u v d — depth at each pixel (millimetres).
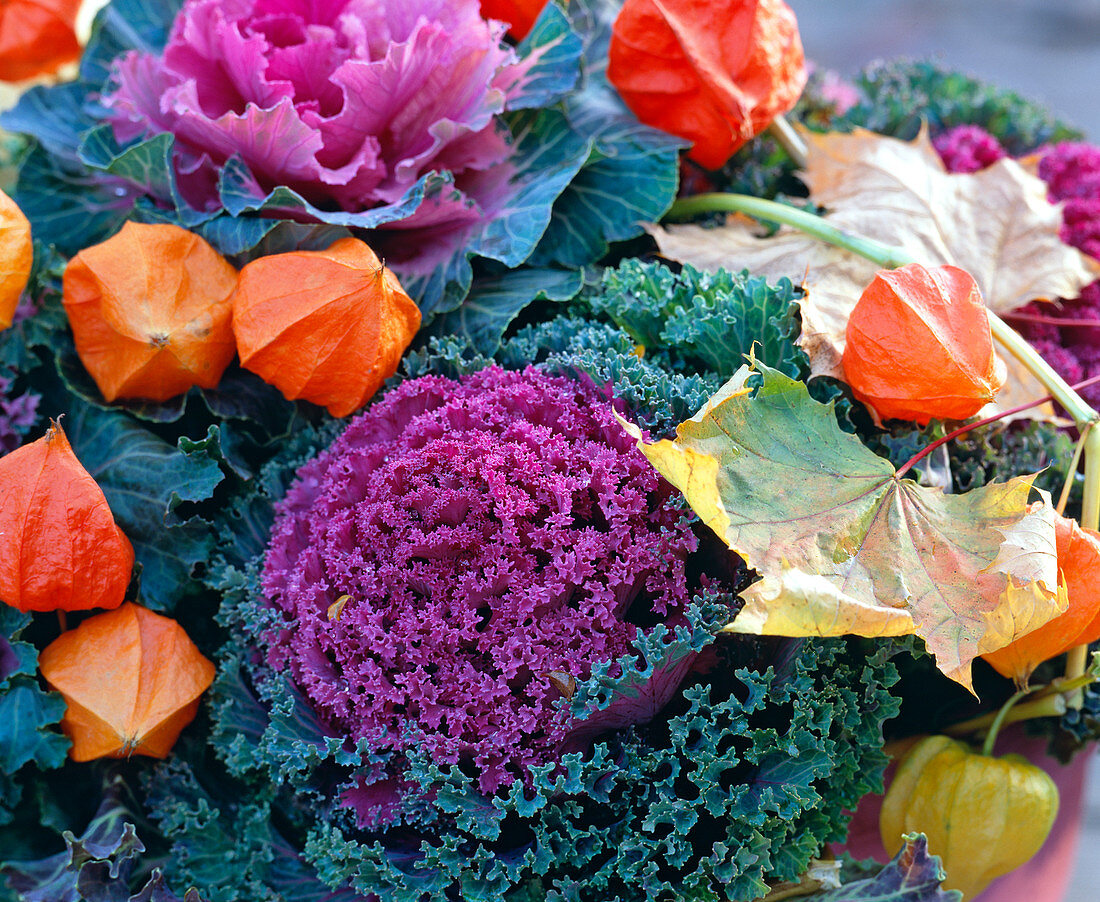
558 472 607
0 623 640
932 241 678
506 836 604
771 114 697
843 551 589
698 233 699
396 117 672
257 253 664
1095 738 662
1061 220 694
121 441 661
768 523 585
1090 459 612
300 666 617
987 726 654
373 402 660
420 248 687
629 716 597
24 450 621
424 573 600
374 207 681
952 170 729
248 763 620
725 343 645
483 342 666
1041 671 656
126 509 653
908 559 591
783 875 595
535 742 591
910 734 665
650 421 624
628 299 664
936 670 656
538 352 665
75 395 677
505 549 597
